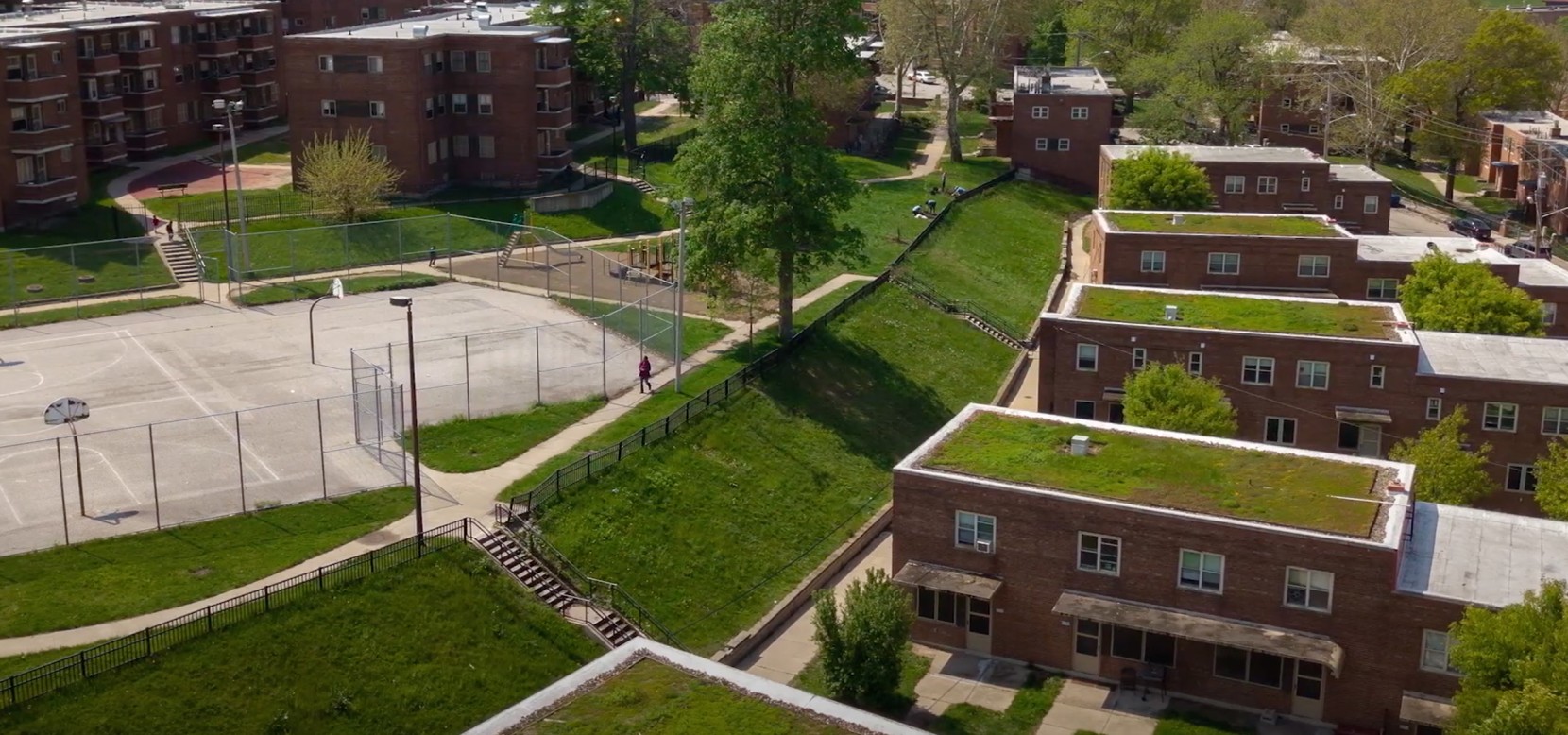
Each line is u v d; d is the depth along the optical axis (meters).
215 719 45.06
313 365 75.38
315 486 60.16
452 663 50.38
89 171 114.56
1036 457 59.66
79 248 92.44
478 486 61.47
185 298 87.88
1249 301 81.56
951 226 122.00
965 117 176.12
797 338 83.88
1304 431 75.56
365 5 163.88
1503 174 158.00
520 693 50.34
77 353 76.31
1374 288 93.69
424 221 101.44
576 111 148.62
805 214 81.94
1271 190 122.62
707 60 82.75
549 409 71.25
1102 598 55.72
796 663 57.31
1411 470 57.41
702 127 83.25
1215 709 54.12
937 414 85.38
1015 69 162.75
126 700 44.38
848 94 141.75
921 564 58.69
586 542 59.28
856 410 80.69
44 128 98.50
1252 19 157.38
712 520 64.88
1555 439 71.50
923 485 57.94
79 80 112.62
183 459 62.16
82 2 143.50
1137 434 62.09
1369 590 51.16
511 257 100.75
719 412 72.75
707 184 82.50
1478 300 82.38
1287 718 53.28
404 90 109.38
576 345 81.56
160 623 47.91
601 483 62.97
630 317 87.62
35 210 97.06
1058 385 78.44
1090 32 182.25
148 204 103.88
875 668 52.84
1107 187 127.38
